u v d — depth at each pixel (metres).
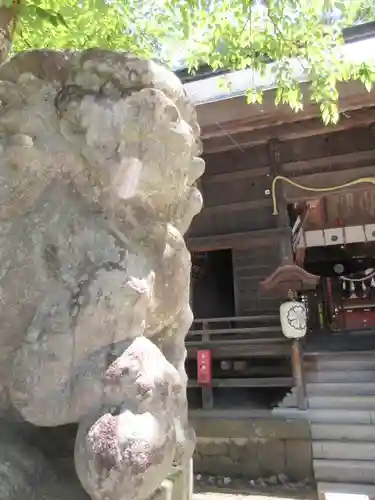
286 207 9.73
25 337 1.89
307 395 8.45
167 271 2.18
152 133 2.01
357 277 15.45
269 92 7.53
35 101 2.06
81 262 1.95
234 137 9.64
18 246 1.97
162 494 2.10
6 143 2.01
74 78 2.08
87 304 1.85
